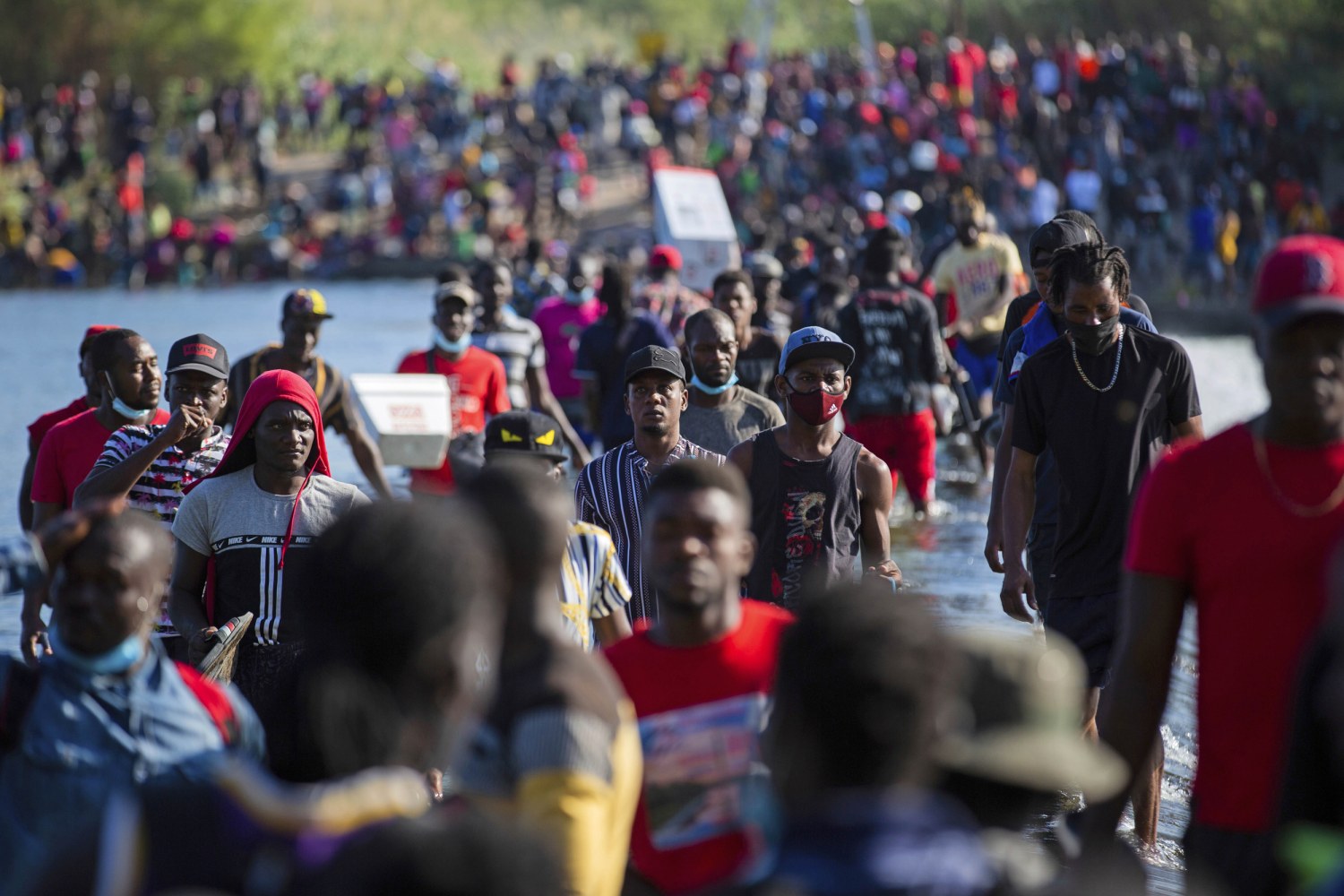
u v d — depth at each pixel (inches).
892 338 1062.4
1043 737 263.7
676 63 4712.1
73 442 695.7
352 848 233.1
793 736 264.4
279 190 4869.6
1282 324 359.6
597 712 326.3
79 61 5974.4
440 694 265.4
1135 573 388.2
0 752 372.8
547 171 4562.0
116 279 4311.0
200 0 6048.2
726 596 385.1
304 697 287.9
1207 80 3983.8
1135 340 589.9
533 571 341.1
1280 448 373.1
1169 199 3383.4
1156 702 387.5
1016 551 605.0
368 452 883.4
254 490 596.1
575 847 313.6
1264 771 369.1
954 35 4901.6
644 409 623.5
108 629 369.1
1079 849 341.1
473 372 1023.6
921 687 255.1
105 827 243.9
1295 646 365.4
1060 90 3705.7
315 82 5251.0
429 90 4928.6
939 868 244.5
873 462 639.8
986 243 1232.8
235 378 865.5
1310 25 4463.6
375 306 3425.2
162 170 4881.9
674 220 1366.9
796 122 4197.8
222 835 242.2
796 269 1638.8
